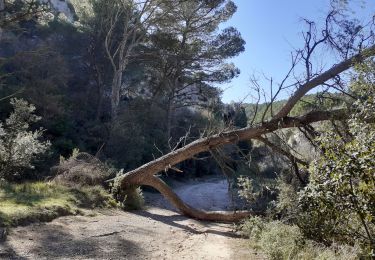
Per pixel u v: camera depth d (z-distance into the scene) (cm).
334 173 421
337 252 584
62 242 821
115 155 2352
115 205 1408
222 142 1342
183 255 853
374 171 391
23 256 690
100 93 3008
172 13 2873
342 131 870
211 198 2331
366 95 621
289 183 1138
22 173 1577
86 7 3011
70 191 1337
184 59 3216
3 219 864
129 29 2928
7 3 1303
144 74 3622
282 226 886
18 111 1542
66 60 2955
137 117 3069
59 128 2264
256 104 1298
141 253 834
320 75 1175
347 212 451
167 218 1394
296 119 1191
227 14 3017
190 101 3794
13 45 2603
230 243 1009
